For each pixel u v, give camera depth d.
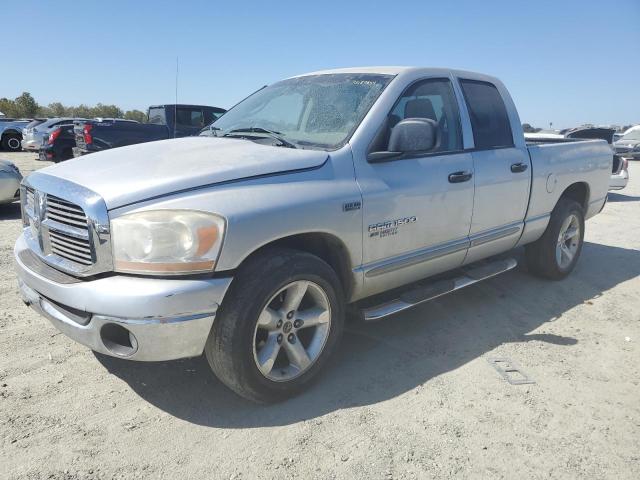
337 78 3.97
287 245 3.19
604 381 3.44
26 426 2.76
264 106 4.16
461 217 3.97
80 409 2.94
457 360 3.66
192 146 3.39
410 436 2.79
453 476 2.51
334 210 3.09
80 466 2.49
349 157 3.28
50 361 3.45
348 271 3.35
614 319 4.50
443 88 4.04
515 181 4.42
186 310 2.58
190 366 3.45
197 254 2.60
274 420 2.90
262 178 2.91
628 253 6.83
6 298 4.51
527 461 2.63
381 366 3.54
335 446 2.69
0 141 25.03
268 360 2.94
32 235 3.38
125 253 2.59
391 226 3.45
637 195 12.88
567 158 5.11
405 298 3.75
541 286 5.26
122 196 2.65
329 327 3.21
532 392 3.27
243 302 2.74
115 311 2.54
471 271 4.41
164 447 2.65
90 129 12.03
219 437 2.74
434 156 3.79
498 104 4.49
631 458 2.68
